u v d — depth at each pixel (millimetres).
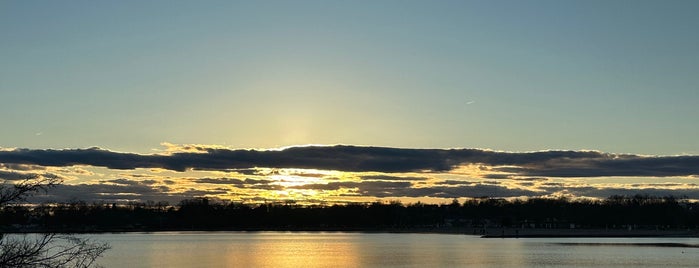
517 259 136000
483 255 150000
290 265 131125
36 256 24922
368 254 161375
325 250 183000
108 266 127438
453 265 123750
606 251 159250
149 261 141250
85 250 26750
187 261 141375
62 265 25812
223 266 129375
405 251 172000
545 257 140625
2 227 24828
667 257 137375
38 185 24703
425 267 120375
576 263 124375
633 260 129875
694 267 113875
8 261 24156
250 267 127438
